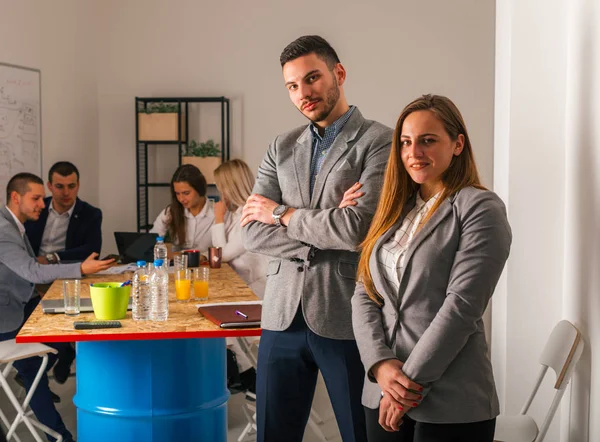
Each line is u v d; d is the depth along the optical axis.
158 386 2.82
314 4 6.70
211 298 3.35
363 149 2.50
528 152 3.18
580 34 2.84
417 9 6.70
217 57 6.75
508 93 3.22
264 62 6.75
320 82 2.46
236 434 4.06
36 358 3.83
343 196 2.49
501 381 3.41
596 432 2.57
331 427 4.25
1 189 5.52
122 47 6.75
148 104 6.72
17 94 5.67
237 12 6.72
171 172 6.82
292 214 2.46
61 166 5.27
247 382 4.29
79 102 6.47
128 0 6.72
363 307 2.14
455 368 1.94
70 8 6.30
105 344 2.82
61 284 3.91
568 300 3.02
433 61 6.72
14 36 5.62
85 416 2.89
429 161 2.02
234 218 4.64
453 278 1.93
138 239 4.60
